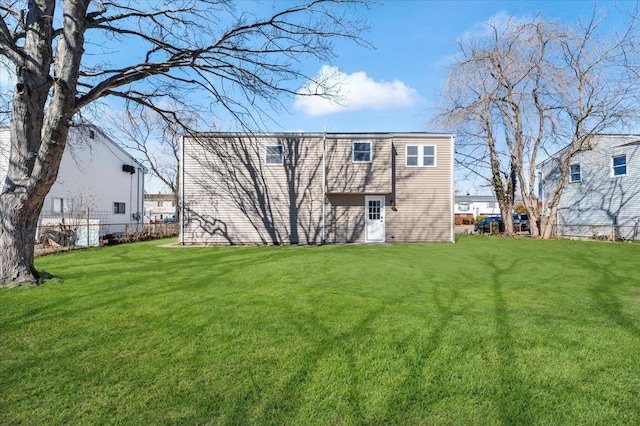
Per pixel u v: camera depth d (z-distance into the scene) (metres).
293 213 15.52
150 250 12.73
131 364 3.16
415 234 15.85
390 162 15.35
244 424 2.32
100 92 7.13
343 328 4.08
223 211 15.41
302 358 3.27
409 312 4.74
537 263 9.95
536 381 2.87
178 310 4.81
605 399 2.61
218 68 7.89
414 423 2.34
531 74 17.97
